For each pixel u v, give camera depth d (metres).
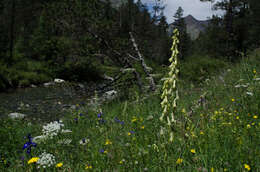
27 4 26.73
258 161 2.35
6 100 12.62
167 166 2.43
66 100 12.69
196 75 10.32
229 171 2.27
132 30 10.08
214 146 2.81
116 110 6.52
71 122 6.00
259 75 6.51
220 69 10.71
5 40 26.44
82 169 2.83
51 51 19.34
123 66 9.80
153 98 7.20
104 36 9.64
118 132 4.14
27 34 32.16
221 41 27.28
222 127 3.45
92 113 6.46
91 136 4.30
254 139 2.91
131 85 9.43
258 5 26.08
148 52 11.31
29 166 2.99
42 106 11.39
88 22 9.49
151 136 3.49
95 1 9.68
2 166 3.38
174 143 2.74
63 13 9.47
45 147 3.81
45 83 18.45
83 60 11.37
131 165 2.69
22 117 8.96
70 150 3.61
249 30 26.59
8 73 17.31
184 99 6.23
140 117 4.85
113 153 3.10
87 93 13.42
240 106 4.60
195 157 2.50
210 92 6.19
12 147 4.29
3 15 27.91
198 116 4.06
